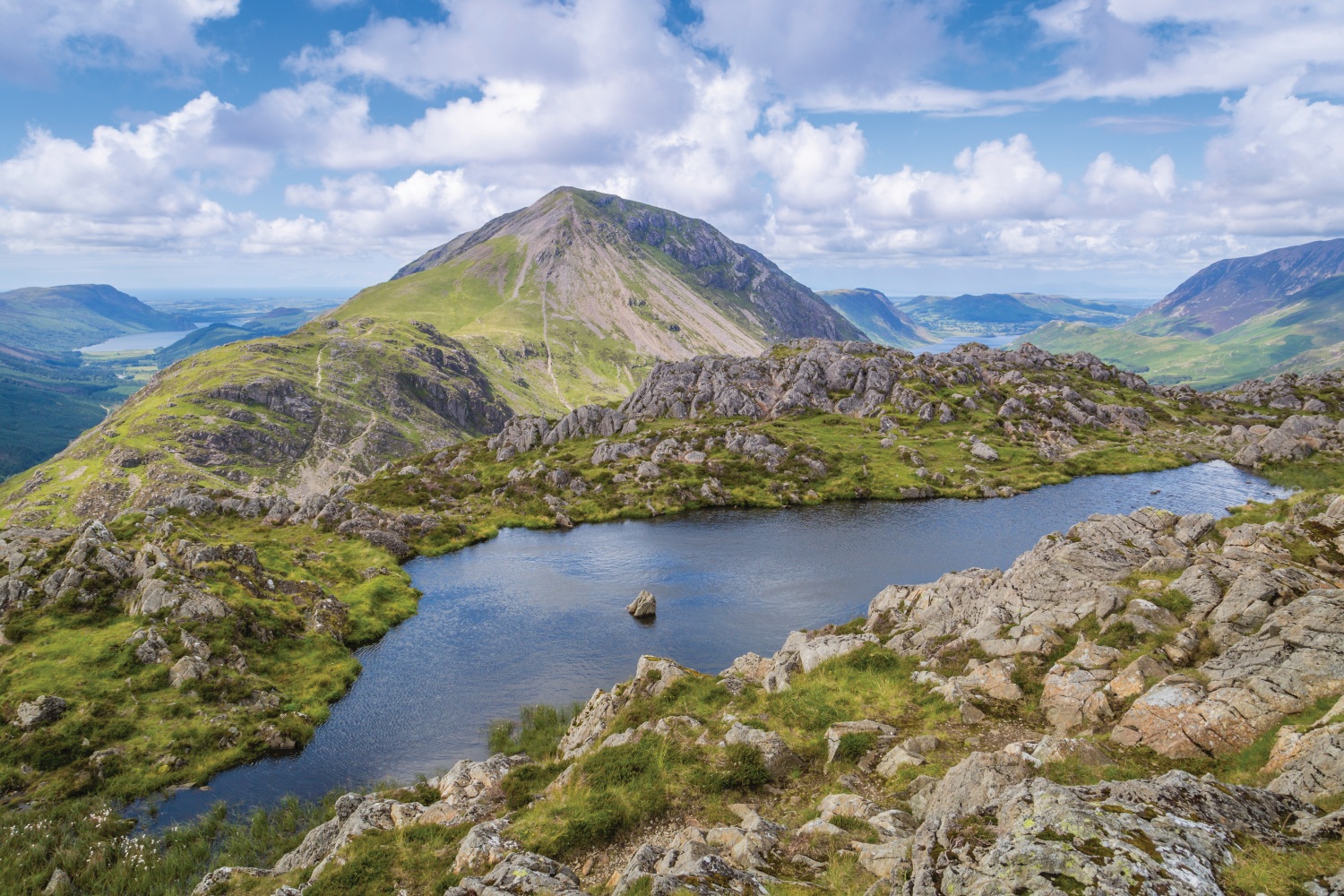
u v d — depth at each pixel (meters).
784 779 30.53
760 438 149.50
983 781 22.23
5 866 37.06
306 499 113.81
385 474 158.75
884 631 49.25
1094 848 14.16
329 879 27.16
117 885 36.34
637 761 32.38
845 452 146.38
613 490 134.75
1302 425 146.25
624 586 88.00
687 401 189.12
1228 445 152.50
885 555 96.44
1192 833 14.42
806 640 48.50
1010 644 37.72
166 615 63.78
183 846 40.28
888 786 27.50
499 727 54.06
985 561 92.75
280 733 52.88
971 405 173.50
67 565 68.06
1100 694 29.48
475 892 23.14
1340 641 24.72
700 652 66.69
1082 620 37.50
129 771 48.03
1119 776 21.91
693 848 22.98
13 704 52.47
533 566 98.38
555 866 24.25
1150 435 162.12
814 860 22.45
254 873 32.12
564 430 170.50
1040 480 131.62
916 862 17.14
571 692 60.22
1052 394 180.25
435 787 38.09
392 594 84.75
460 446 175.25
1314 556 35.94
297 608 73.44
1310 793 16.94
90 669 57.16
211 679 57.91
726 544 105.12
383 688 62.09
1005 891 13.84
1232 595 32.94
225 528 105.06
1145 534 46.41
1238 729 23.27
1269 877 13.12
